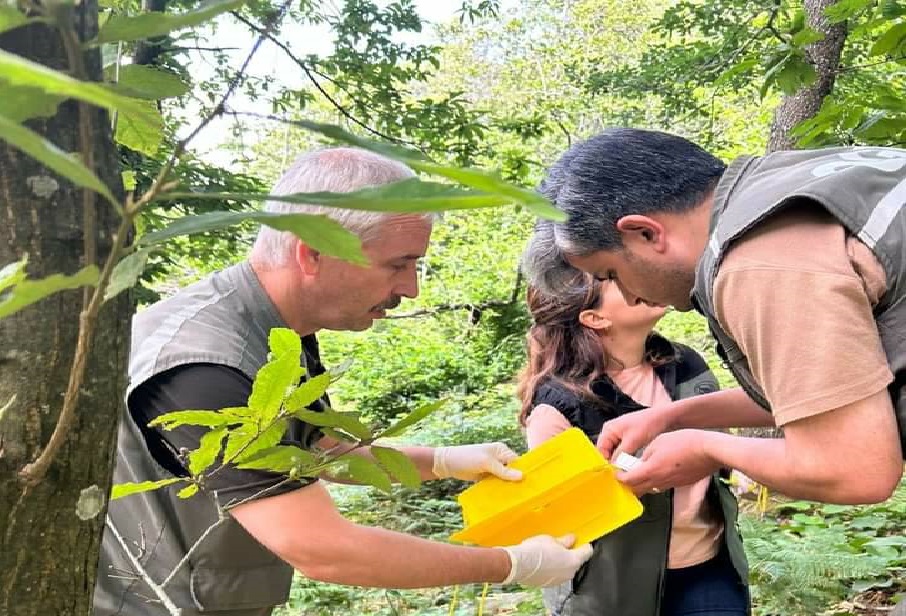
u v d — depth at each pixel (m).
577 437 1.61
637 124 8.60
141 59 2.10
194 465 0.80
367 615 3.05
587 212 1.35
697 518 1.87
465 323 9.94
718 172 1.33
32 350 0.55
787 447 1.12
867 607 2.70
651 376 2.02
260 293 1.44
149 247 0.46
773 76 2.71
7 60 0.27
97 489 0.60
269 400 0.74
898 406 1.09
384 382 8.84
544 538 1.54
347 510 4.55
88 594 0.63
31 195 0.52
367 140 0.45
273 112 4.70
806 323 1.05
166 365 1.28
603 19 20.56
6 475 0.56
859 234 1.07
